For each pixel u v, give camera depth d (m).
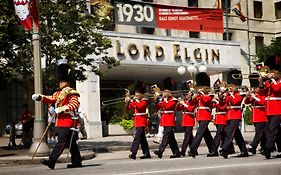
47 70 17.92
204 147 19.97
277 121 11.99
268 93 12.22
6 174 10.17
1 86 19.25
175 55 31.06
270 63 12.20
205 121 14.13
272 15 43.25
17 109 30.70
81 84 27.17
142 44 29.64
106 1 26.42
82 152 16.69
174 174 8.89
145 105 14.53
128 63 28.77
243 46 40.38
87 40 18.38
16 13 15.67
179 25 32.28
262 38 42.22
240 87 13.89
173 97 14.48
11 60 18.00
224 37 39.47
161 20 31.62
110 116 29.84
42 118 15.27
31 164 14.07
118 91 33.16
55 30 17.95
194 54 32.12
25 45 17.64
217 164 10.62
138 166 11.00
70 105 10.61
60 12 17.81
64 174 9.55
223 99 14.10
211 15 33.53
